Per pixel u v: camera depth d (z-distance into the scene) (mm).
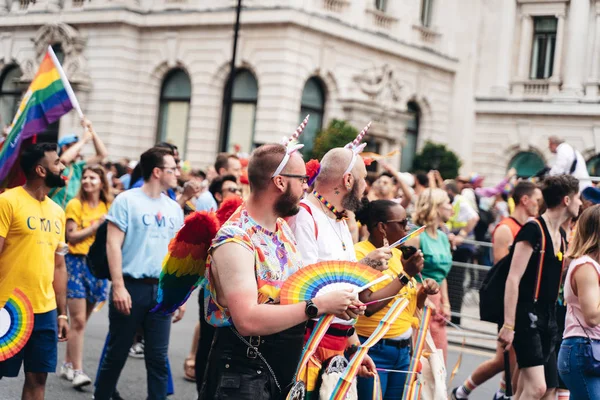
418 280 8008
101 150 9555
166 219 7660
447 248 8406
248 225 4676
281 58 29547
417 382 6551
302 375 4852
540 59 37750
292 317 4418
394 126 32781
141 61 33094
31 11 35438
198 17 31359
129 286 7410
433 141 36531
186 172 19125
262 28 30016
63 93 8992
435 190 8398
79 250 9125
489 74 37750
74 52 33469
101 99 32844
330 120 30000
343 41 31422
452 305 14109
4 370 6371
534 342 7289
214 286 4680
